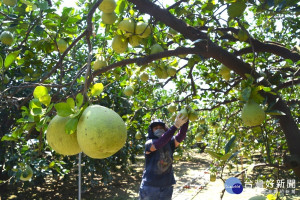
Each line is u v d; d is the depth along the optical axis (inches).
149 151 128.1
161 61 105.2
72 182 347.6
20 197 279.7
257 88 62.8
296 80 94.5
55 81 206.4
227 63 87.5
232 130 188.4
